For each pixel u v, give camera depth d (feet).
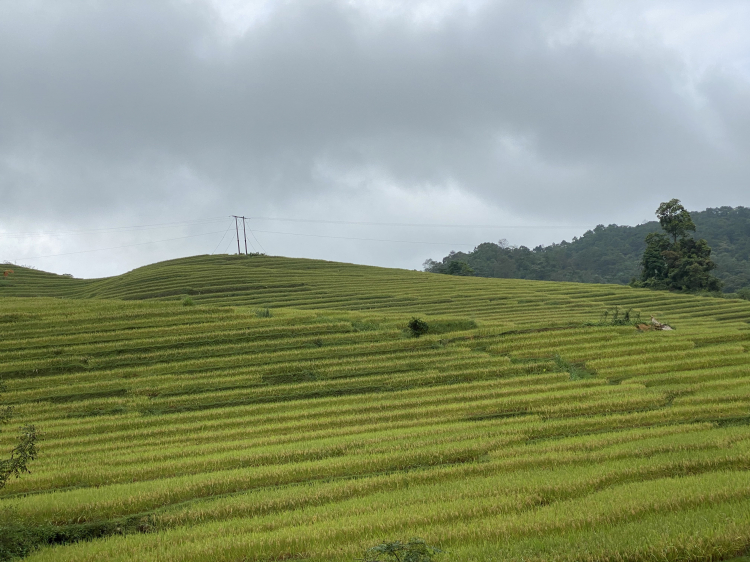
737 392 108.58
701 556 46.75
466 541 54.34
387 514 61.98
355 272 344.49
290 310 195.83
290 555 56.13
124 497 74.28
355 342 159.74
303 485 77.30
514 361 143.33
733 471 67.46
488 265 572.51
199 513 68.90
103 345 156.04
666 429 88.63
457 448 86.07
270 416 113.91
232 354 151.74
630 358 137.59
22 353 150.00
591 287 319.88
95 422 115.85
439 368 139.64
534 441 90.27
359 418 109.50
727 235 600.39
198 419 116.67
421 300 276.41
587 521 55.16
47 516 70.59
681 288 344.90
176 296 273.95
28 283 314.14
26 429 69.62
